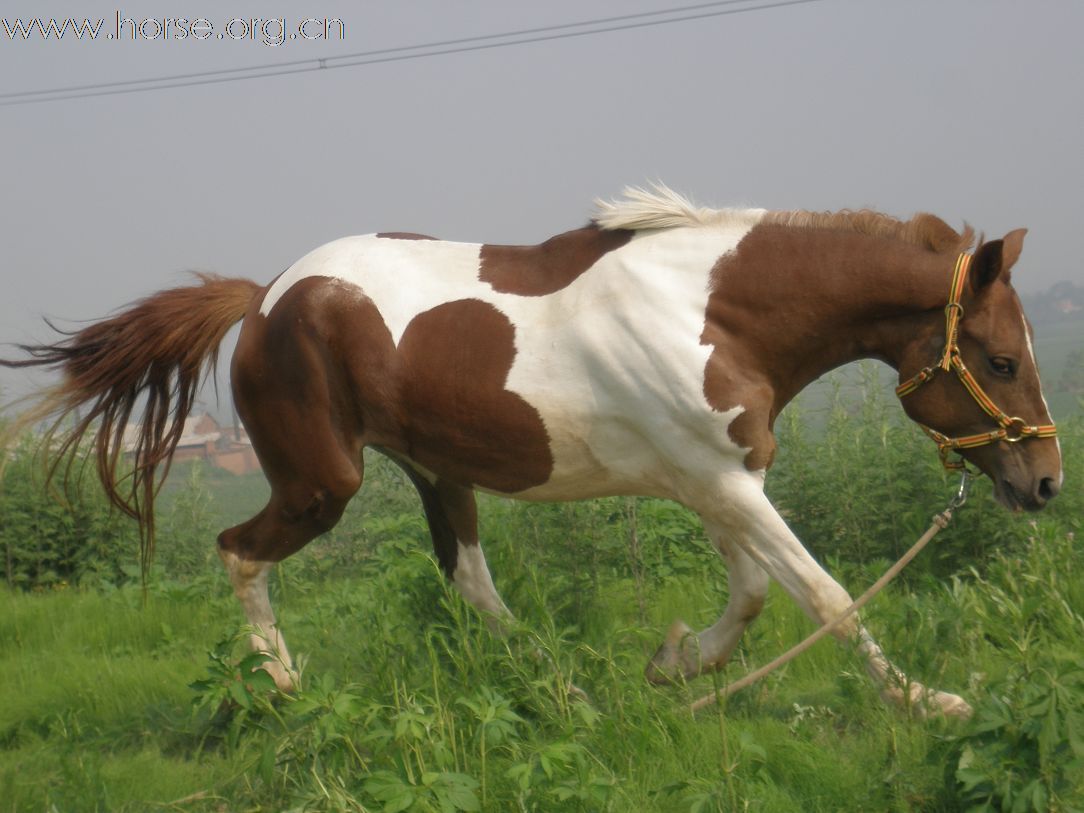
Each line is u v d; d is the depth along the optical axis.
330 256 4.46
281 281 4.53
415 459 4.46
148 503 4.89
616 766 3.47
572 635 5.27
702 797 3.00
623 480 4.23
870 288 3.91
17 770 4.11
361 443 4.51
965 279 3.83
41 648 6.14
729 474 3.98
